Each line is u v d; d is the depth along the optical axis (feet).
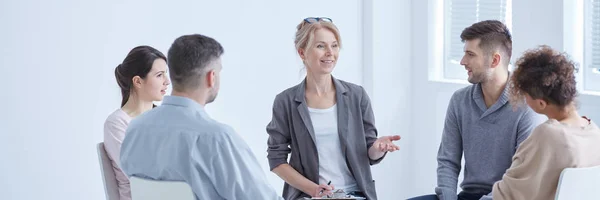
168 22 14.17
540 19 13.06
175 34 14.25
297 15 15.34
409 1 16.05
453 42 15.61
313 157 10.50
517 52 13.53
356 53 15.96
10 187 13.34
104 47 13.74
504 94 10.16
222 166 7.79
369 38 15.84
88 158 13.91
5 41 12.99
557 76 8.26
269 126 10.92
